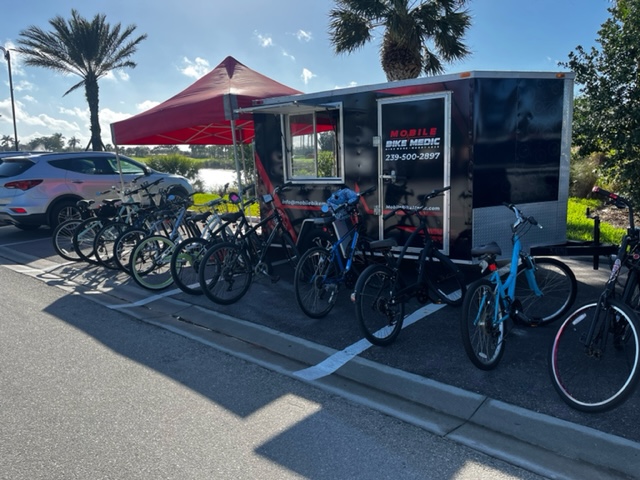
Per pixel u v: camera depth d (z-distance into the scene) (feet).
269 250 21.86
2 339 16.31
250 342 16.16
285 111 22.71
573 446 10.25
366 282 14.76
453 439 10.73
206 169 102.58
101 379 13.53
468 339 12.82
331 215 17.88
